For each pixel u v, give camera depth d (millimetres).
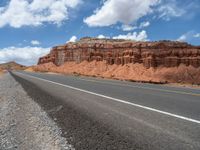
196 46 79375
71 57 106312
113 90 17891
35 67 121125
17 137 6539
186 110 9414
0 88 21844
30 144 5949
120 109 9766
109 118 8156
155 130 6586
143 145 5430
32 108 10766
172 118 7988
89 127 7105
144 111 9258
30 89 19594
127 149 5230
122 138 5961
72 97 14062
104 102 11781
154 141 5676
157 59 77750
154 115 8492
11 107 11367
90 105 10984
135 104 10984
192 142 5574
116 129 6773
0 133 6938
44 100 13125
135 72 76188
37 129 7195
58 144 5715
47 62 118500
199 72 73188
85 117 8438
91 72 87875
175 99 12719
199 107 10094
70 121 7957
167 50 78812
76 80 33312
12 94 16578
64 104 11523
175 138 5871
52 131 6820
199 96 14164
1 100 14406
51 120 8188
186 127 6855
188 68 74625
